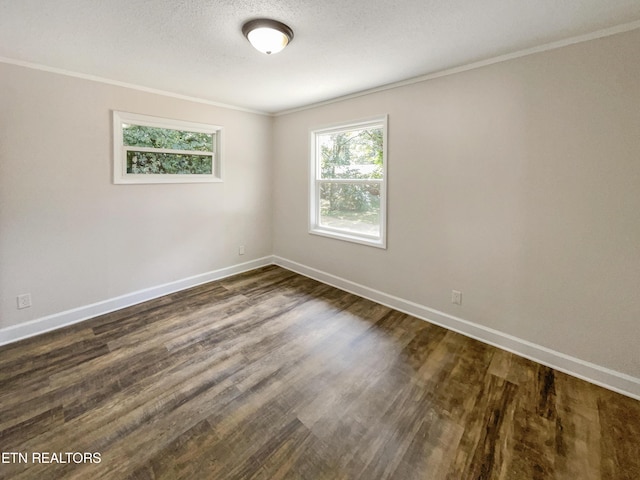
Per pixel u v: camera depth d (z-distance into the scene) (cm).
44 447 148
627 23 172
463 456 146
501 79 221
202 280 378
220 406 176
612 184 184
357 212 350
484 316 248
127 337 252
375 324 278
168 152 333
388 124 294
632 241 181
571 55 191
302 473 137
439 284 274
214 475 135
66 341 245
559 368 212
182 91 315
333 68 246
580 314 203
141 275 321
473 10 162
